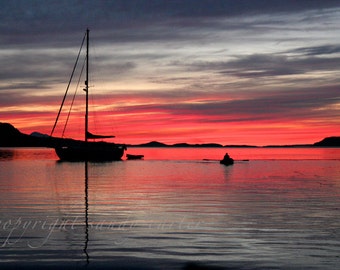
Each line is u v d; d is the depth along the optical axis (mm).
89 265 11312
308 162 67812
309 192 26719
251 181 34281
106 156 66875
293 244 13461
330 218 17672
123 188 28859
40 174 41781
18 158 81812
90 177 38156
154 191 27000
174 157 91438
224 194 25516
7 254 12234
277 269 11047
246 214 18547
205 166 55688
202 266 11250
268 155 109812
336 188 29125
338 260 11781
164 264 11406
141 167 53531
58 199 23062
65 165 57500
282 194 25656
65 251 12531
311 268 11117
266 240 13953
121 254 12258
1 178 36875
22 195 24750
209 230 15359
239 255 12227
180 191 27031
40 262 11539
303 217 17906
